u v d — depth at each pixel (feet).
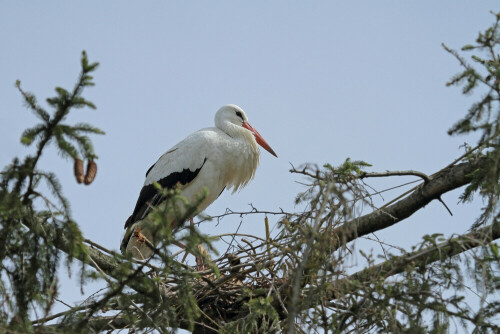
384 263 34.47
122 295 33.30
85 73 27.86
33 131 27.76
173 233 30.17
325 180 37.55
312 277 34.78
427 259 33.81
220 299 43.78
